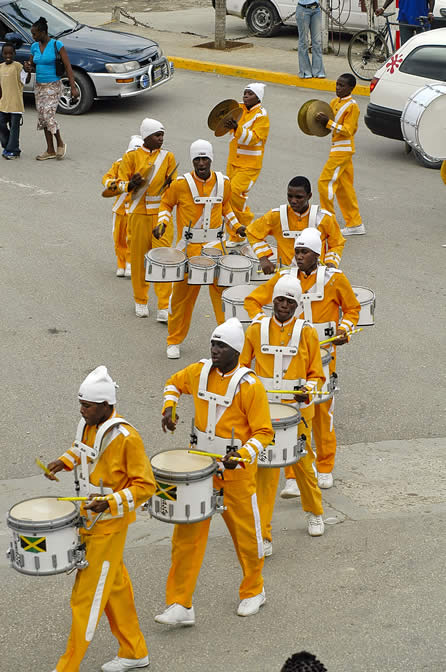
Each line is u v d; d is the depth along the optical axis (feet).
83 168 61.05
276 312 25.22
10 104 61.11
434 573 25.03
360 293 30.53
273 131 68.13
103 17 102.78
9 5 73.46
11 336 39.86
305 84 78.33
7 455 31.30
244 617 23.34
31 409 34.17
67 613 23.54
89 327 40.98
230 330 21.86
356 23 86.28
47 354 38.40
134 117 71.00
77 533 20.15
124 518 20.51
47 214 53.78
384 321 41.55
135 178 38.22
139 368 37.40
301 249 27.53
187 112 72.13
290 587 24.56
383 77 63.31
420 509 28.30
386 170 61.93
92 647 22.53
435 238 50.96
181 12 106.11
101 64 70.08
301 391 25.03
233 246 37.88
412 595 24.08
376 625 22.91
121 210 44.37
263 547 24.64
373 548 26.27
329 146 65.16
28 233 51.11
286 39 93.25
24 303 43.06
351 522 27.68
